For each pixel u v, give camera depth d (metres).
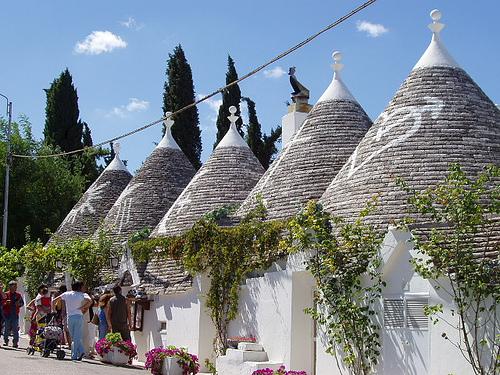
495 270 11.69
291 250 15.17
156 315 21.81
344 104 21.09
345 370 14.42
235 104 45.31
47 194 45.88
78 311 18.64
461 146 16.27
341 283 14.17
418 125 16.72
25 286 29.17
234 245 18.62
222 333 18.91
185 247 20.09
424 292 12.99
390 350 13.49
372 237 13.93
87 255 25.75
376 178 16.14
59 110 52.03
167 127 29.02
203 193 23.55
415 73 17.80
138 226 26.66
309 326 16.42
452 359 12.28
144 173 28.09
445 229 13.06
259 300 17.81
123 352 18.94
